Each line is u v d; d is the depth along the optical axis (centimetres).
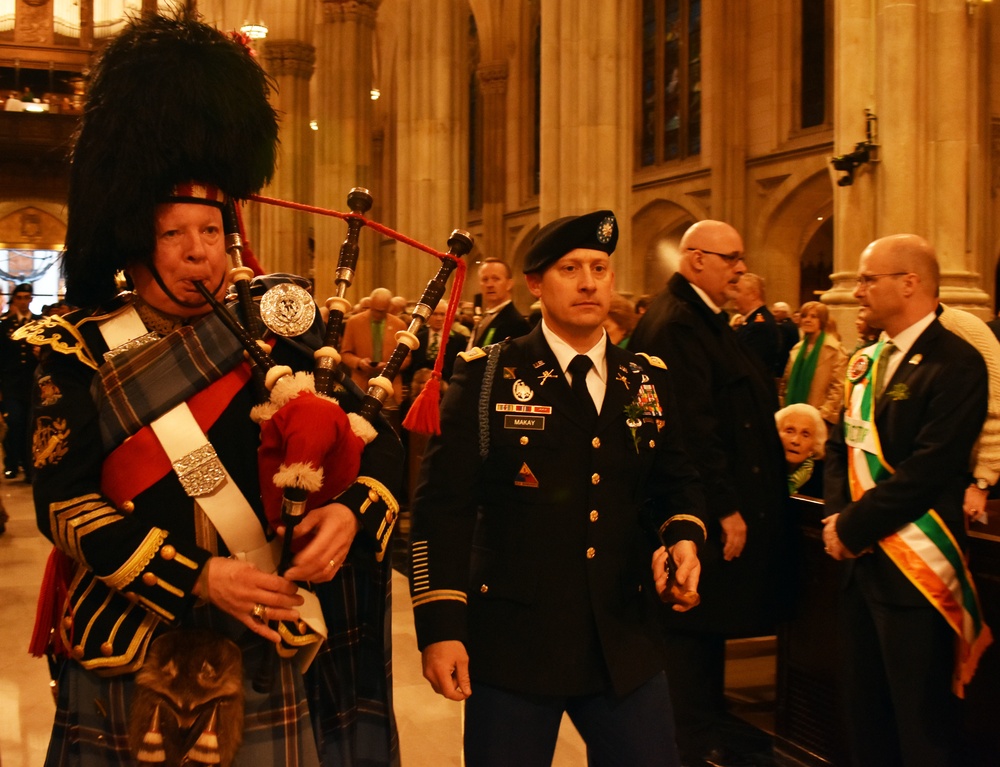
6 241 2280
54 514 144
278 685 155
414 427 180
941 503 281
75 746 152
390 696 172
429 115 1702
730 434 356
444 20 1700
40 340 151
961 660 279
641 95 2341
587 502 216
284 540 146
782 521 363
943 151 769
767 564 361
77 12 2342
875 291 290
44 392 150
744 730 399
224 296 175
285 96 2117
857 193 799
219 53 162
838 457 311
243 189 164
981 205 1555
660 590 213
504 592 214
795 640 373
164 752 144
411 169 1716
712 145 2064
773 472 362
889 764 301
